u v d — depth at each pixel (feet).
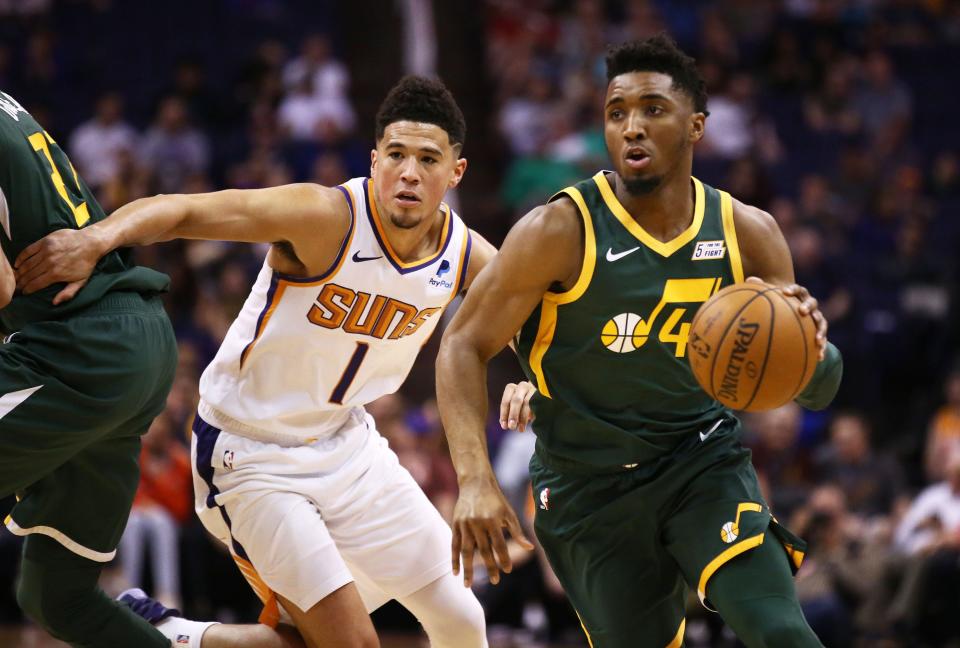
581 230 16.57
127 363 17.30
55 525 18.26
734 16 65.36
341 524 19.16
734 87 58.54
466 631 19.56
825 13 65.31
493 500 15.61
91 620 18.86
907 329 49.26
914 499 40.81
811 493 37.81
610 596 17.44
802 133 60.08
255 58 58.49
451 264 18.93
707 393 16.20
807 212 53.06
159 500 36.96
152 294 18.39
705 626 35.81
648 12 62.59
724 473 17.02
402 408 41.81
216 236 17.24
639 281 16.48
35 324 17.06
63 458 17.28
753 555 16.39
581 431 17.17
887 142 58.59
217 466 18.84
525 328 17.20
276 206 17.44
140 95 61.82
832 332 48.75
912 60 64.13
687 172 16.72
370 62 61.31
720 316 15.57
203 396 19.13
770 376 15.42
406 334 19.03
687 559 16.81
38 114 58.03
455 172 18.89
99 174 52.60
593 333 16.63
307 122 56.03
